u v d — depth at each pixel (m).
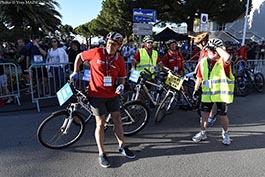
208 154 3.78
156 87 5.38
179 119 5.39
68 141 4.09
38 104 6.11
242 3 18.81
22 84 7.69
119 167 3.41
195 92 4.51
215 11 18.38
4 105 6.43
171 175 3.21
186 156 3.71
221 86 3.88
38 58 7.11
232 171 3.30
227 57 3.64
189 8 18.22
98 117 3.45
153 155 3.75
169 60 5.92
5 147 4.02
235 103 6.88
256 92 8.46
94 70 3.39
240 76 7.96
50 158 3.67
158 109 5.06
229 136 4.45
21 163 3.52
